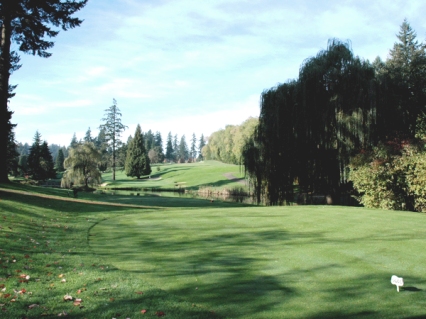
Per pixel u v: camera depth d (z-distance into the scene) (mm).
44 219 11781
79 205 17125
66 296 4785
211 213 15164
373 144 20531
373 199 17641
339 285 5527
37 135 64250
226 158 99250
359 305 4742
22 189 20328
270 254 7492
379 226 10859
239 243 8664
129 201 24781
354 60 22359
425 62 43375
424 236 9219
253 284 5590
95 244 8617
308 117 22641
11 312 4223
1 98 20375
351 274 6059
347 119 20688
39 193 20406
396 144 17688
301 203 25781
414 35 50812
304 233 9852
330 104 21797
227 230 10578
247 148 25359
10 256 6535
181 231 10516
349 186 22594
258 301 4879
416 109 22047
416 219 12383
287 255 7387
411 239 8828
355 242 8539
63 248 7859
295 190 27359
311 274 6090
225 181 56219
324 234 9648
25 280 5414
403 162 16312
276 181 23781
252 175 24969
